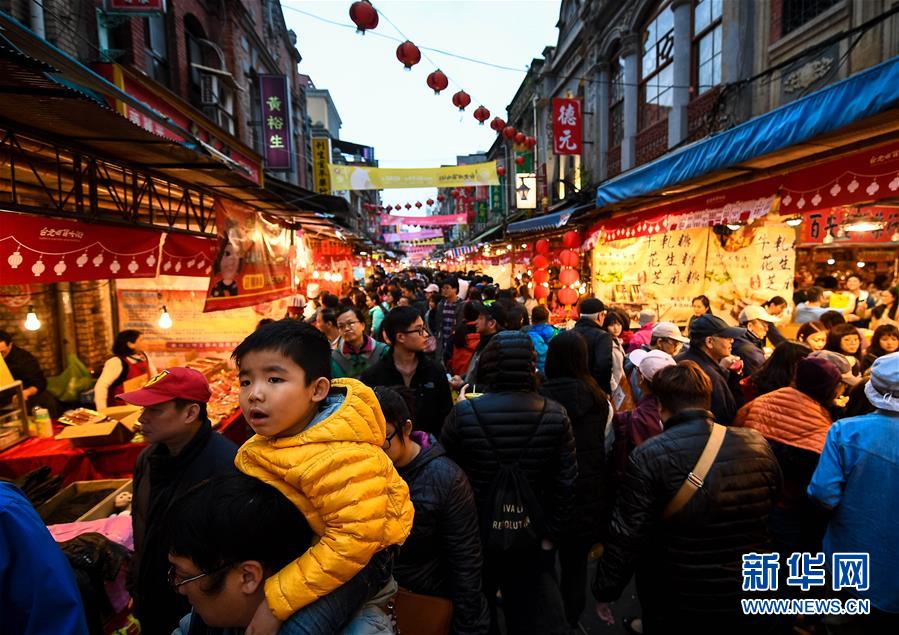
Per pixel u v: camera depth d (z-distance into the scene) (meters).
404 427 1.80
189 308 6.43
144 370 4.66
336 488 0.94
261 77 11.18
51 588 1.16
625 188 5.46
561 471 2.28
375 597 1.13
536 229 10.44
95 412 4.05
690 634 1.91
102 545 1.92
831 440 2.10
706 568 1.85
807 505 2.56
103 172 3.63
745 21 7.31
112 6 5.71
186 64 8.78
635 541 1.90
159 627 1.78
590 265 9.23
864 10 5.41
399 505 1.17
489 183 12.45
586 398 2.73
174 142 3.23
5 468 3.55
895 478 1.91
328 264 12.49
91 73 2.84
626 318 5.37
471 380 4.52
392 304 9.95
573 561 2.76
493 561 2.25
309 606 0.93
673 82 9.28
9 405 3.71
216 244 5.10
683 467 1.85
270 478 0.99
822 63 6.02
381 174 12.42
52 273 2.93
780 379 3.00
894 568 1.91
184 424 1.90
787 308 5.40
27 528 1.16
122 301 6.35
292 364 0.98
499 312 5.08
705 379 2.05
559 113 11.07
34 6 4.71
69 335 5.98
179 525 0.96
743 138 3.68
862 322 7.03
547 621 2.14
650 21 10.41
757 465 1.88
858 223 6.69
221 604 0.95
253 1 12.88
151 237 3.97
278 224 7.04
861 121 2.82
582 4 14.01
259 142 12.95
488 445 2.18
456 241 39.97
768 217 5.47
